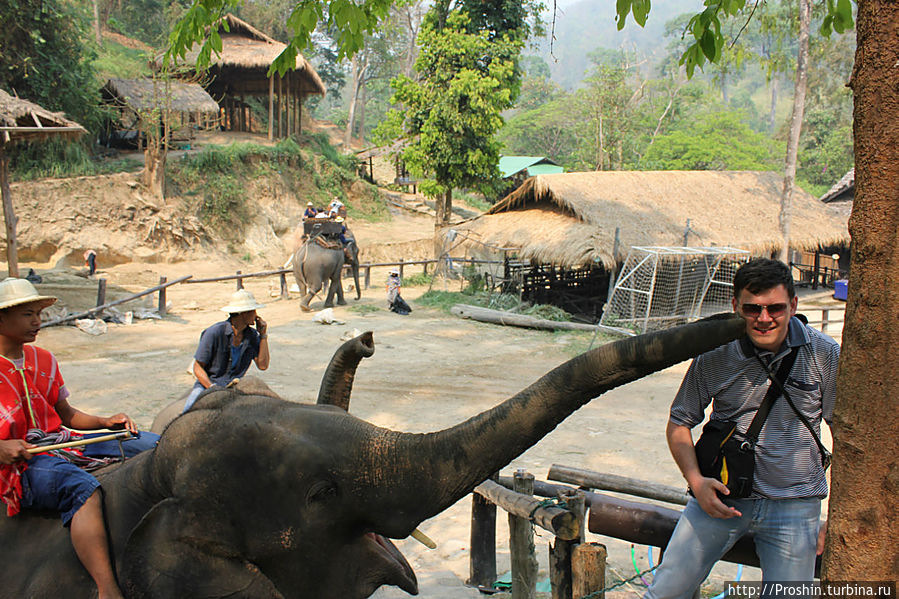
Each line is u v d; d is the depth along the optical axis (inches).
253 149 1364.4
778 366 112.5
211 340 216.7
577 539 137.9
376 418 391.2
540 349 593.6
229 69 1567.4
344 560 92.5
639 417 396.5
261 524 88.5
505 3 1045.2
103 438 113.1
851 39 1423.5
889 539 70.9
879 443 70.9
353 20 193.2
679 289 722.8
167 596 85.0
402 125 1112.8
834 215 996.6
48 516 106.7
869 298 71.2
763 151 2134.6
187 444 92.0
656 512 138.3
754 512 115.6
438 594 189.8
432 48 1026.7
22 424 114.8
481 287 909.2
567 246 707.4
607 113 2032.5
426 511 88.6
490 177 1082.7
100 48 1641.2
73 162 1098.1
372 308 746.8
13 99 700.7
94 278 912.9
